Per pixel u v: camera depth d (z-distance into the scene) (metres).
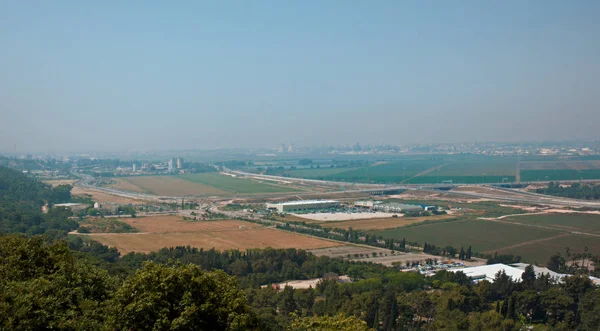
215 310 112.94
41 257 139.50
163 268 116.94
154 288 110.88
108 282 138.75
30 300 110.38
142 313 107.44
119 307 109.44
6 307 104.31
